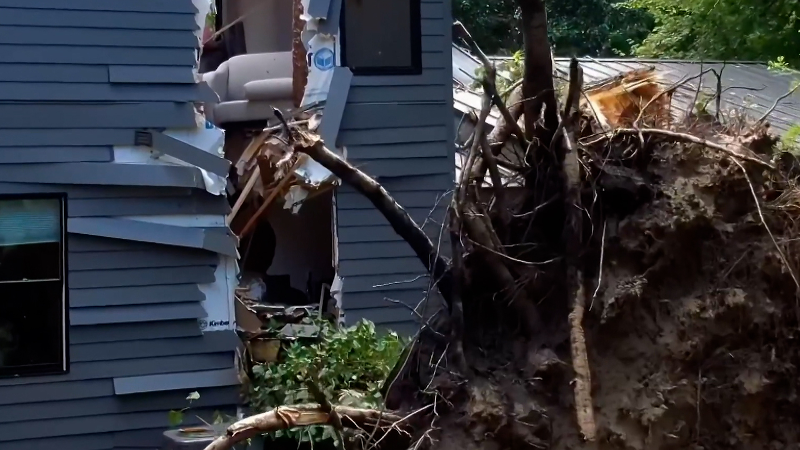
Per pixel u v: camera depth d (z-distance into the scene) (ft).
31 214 26.94
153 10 28.07
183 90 28.35
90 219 27.32
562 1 70.95
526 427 15.60
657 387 16.66
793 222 17.79
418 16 31.78
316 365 24.57
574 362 15.33
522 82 17.57
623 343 17.03
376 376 25.38
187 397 27.71
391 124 31.30
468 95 36.32
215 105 34.37
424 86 31.73
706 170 17.80
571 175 16.74
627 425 16.40
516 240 17.72
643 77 25.88
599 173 17.62
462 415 15.79
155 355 27.91
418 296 31.07
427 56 31.81
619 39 69.62
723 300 17.29
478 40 62.18
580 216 16.61
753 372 17.11
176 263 28.27
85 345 27.27
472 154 16.79
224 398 28.40
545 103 16.99
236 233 34.60
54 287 27.09
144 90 27.94
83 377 27.17
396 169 31.19
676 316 17.19
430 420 15.97
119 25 27.73
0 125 26.58
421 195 31.45
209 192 28.53
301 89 31.68
